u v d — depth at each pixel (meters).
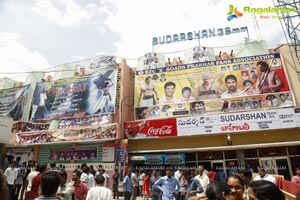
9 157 12.30
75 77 21.92
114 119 19.23
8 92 23.94
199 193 6.98
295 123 15.15
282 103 16.56
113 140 18.38
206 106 17.98
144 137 17.75
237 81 18.03
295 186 6.30
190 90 18.83
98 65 21.69
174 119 17.52
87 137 18.62
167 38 21.89
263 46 18.84
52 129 20.11
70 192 5.56
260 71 17.80
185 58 20.55
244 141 16.42
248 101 17.28
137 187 16.31
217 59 19.62
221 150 16.92
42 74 23.83
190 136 17.38
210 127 16.55
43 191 3.36
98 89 20.58
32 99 22.70
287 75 17.25
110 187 16.98
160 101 19.16
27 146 21.14
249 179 6.52
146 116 19.03
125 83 20.39
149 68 20.70
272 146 15.77
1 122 16.02
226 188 2.95
